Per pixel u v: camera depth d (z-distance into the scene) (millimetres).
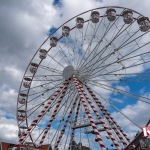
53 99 38094
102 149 30594
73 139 40281
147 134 26422
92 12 39406
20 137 37219
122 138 36094
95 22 39406
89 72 39219
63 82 39188
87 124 38500
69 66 39625
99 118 33625
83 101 34812
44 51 42031
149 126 26766
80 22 40000
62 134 39531
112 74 38500
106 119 36625
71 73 39000
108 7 38531
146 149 26312
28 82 42594
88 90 38531
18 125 41469
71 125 39906
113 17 37969
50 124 37594
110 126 36438
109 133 32594
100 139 31312
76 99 39781
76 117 39875
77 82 37500
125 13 37500
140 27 36719
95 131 31938
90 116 33281
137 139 27844
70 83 39406
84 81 39250
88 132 39062
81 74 39188
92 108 34656
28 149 38625
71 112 39969
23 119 41906
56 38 41438
